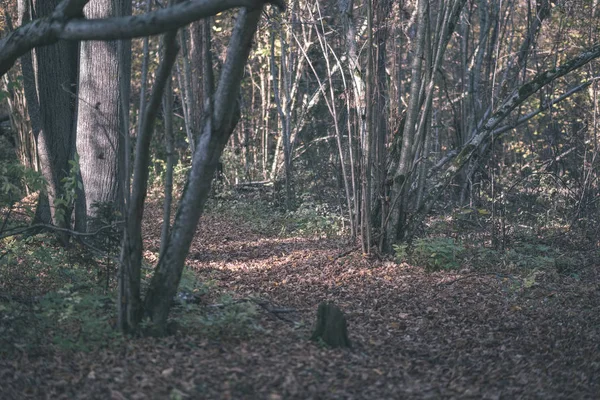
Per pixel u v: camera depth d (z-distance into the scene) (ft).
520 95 43.45
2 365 19.13
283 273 37.22
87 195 38.40
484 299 31.78
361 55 48.57
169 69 19.93
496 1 65.26
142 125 20.74
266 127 82.33
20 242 33.14
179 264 22.12
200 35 69.97
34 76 36.29
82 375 18.54
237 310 25.21
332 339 23.22
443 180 43.32
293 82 78.69
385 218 41.06
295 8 57.41
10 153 81.15
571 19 56.44
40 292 27.50
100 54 38.42
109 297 25.35
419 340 25.45
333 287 33.83
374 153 41.57
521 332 26.91
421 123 40.81
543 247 42.16
